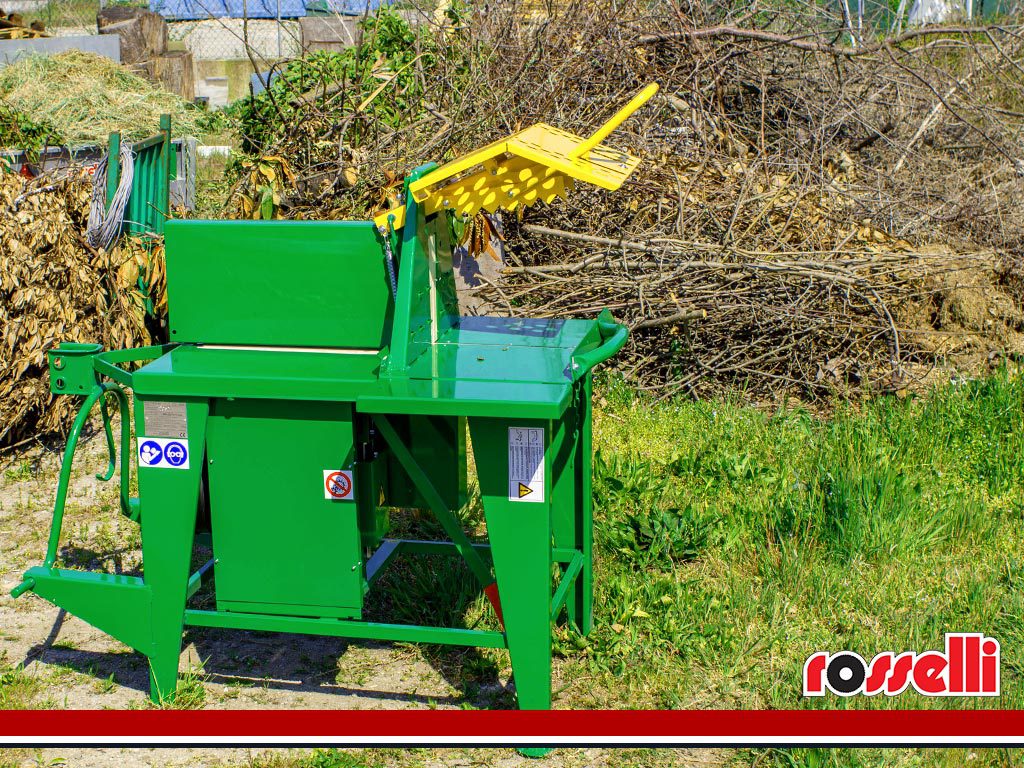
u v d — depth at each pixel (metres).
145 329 6.25
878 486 4.67
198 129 11.68
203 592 4.19
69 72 10.97
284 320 3.44
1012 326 6.70
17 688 3.55
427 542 4.00
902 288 6.12
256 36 15.77
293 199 6.52
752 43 7.16
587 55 6.66
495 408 2.91
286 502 3.27
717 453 5.25
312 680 3.64
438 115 6.51
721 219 6.24
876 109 7.81
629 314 6.15
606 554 4.42
